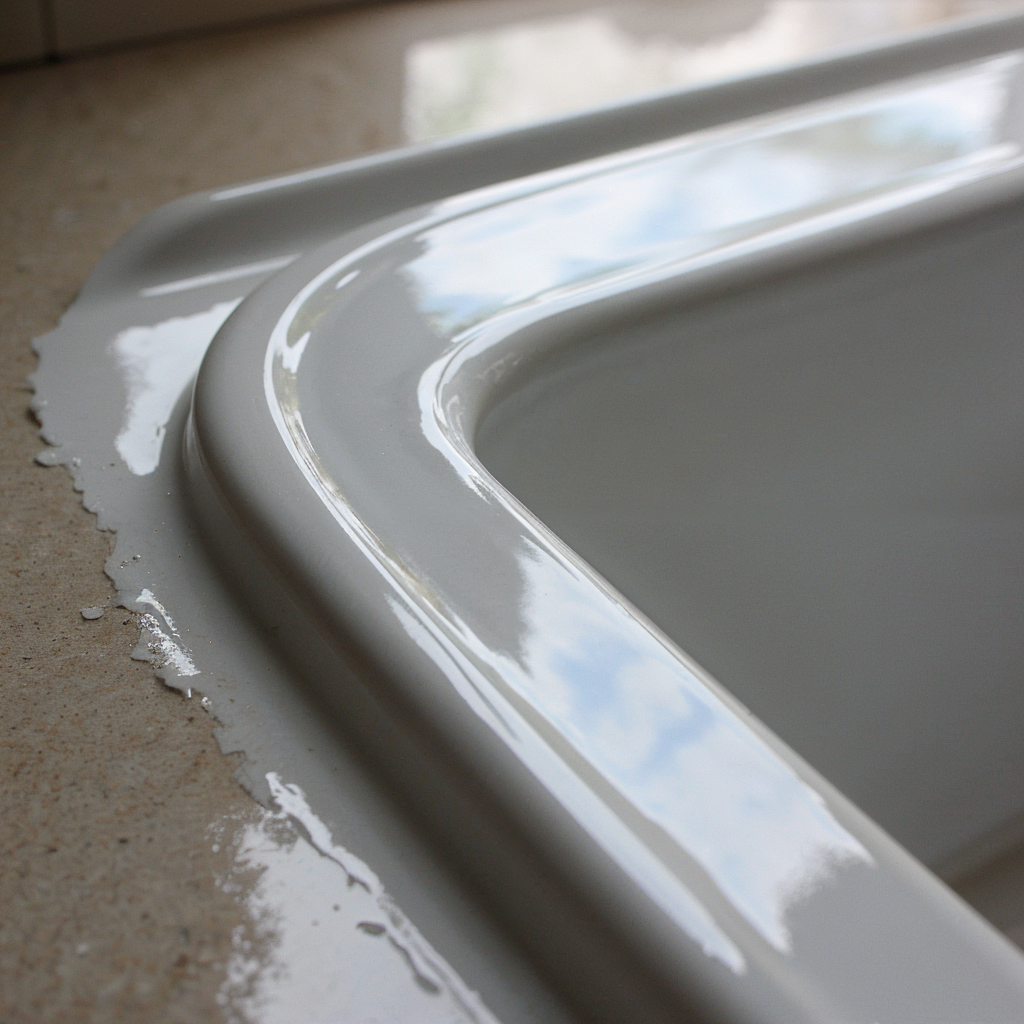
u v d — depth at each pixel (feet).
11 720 0.96
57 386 1.46
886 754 1.88
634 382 1.53
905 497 1.90
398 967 0.78
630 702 0.87
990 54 2.43
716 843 0.77
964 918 0.75
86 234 1.92
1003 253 1.81
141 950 0.78
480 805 0.80
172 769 0.92
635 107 2.11
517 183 1.73
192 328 1.61
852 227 1.65
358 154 2.36
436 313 1.42
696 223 1.69
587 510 1.56
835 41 3.19
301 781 0.90
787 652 1.80
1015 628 2.05
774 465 1.73
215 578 1.11
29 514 1.21
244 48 2.95
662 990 0.69
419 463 1.14
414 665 0.88
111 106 2.51
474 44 3.11
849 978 0.70
